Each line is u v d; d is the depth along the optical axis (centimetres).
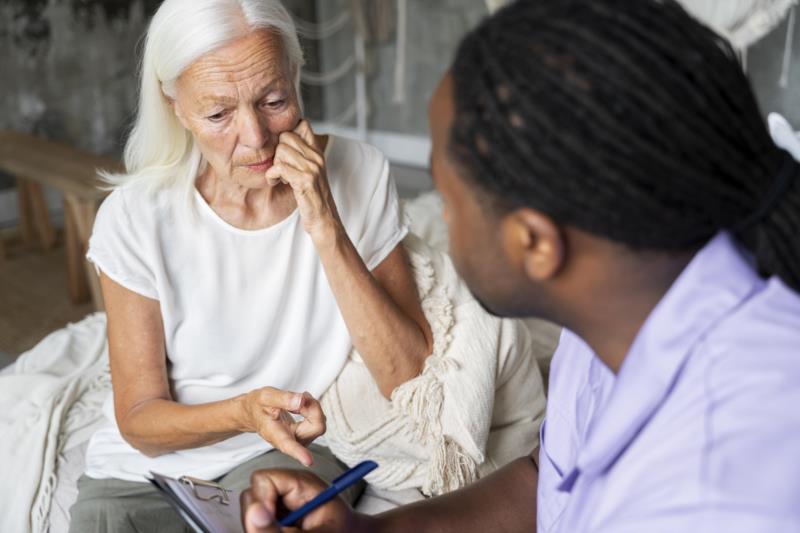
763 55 403
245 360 147
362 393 150
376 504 152
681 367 63
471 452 146
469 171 64
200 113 126
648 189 59
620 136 58
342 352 151
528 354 161
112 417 156
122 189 139
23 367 191
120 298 139
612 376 77
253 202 140
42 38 443
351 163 150
